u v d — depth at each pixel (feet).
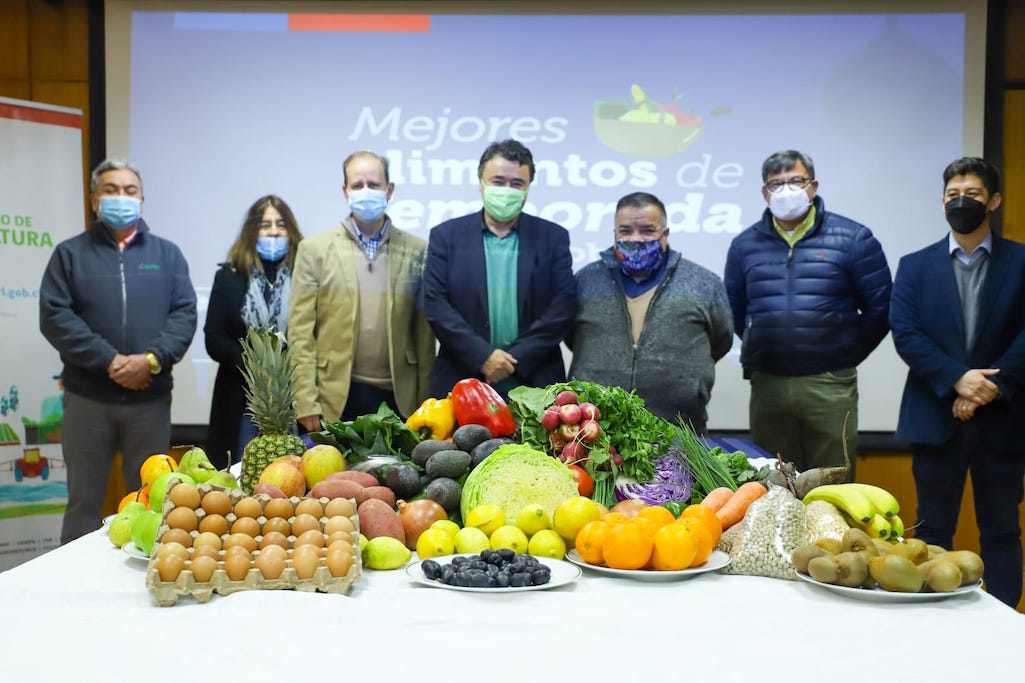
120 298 14.64
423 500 6.58
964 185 12.49
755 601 5.37
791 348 14.24
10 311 15.14
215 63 17.12
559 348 13.58
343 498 6.23
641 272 13.16
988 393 12.05
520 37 17.01
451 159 17.13
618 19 16.94
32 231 15.33
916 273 12.85
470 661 4.42
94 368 14.30
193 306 15.12
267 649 4.55
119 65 17.13
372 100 17.12
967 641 4.74
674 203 17.07
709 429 17.08
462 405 7.54
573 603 5.26
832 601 5.38
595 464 7.09
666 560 5.67
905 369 16.83
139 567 6.03
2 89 17.53
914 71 16.80
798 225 14.40
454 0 17.01
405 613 5.03
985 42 16.72
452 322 13.19
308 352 14.49
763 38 16.89
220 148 17.13
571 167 17.08
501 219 13.42
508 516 6.47
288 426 7.76
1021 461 12.39
